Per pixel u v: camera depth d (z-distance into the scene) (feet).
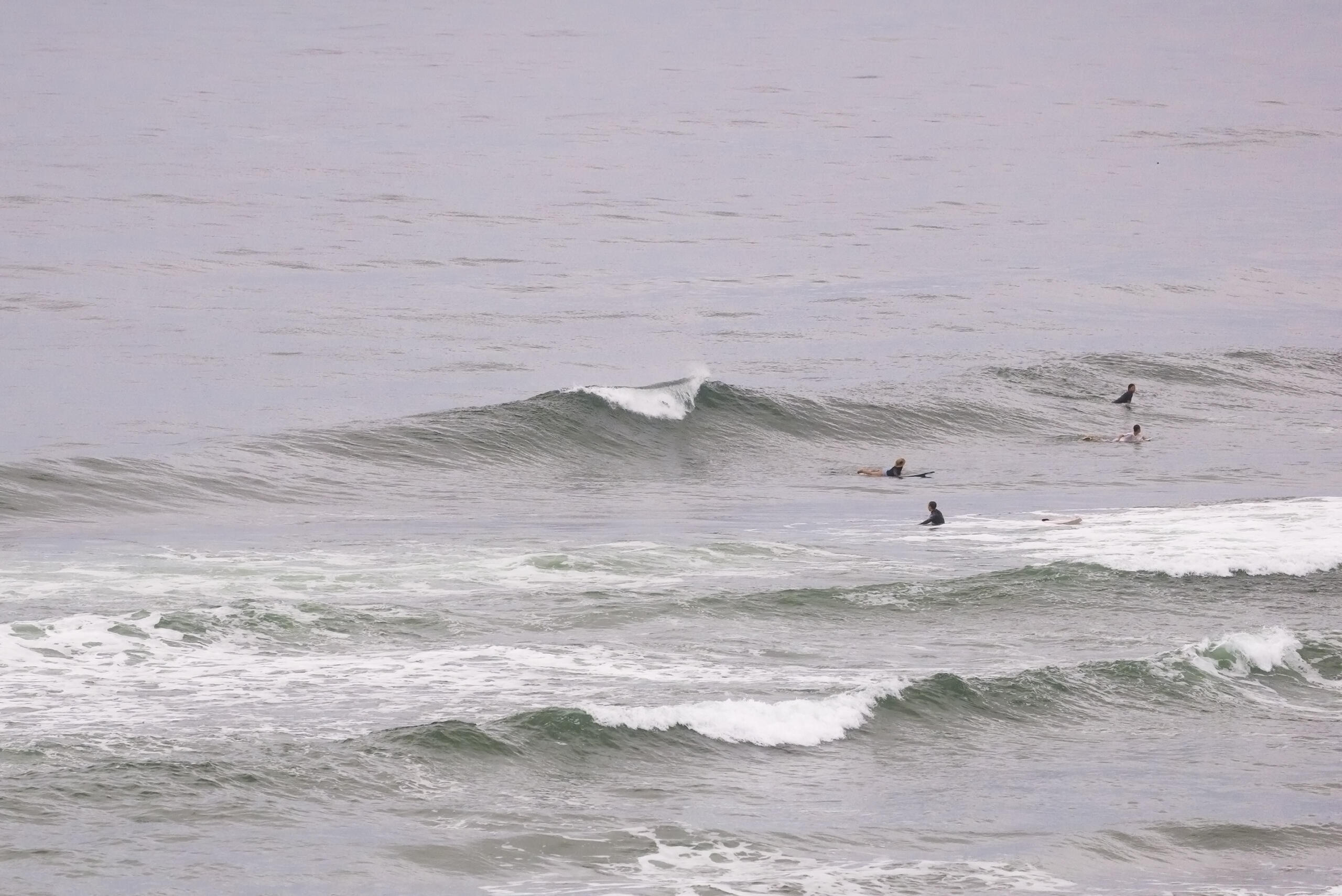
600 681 213.25
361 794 160.66
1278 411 622.13
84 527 343.05
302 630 233.55
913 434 545.44
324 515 375.66
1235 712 214.48
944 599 275.39
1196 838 163.53
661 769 176.04
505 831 153.48
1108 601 276.62
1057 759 190.29
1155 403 618.85
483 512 390.21
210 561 298.76
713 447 510.17
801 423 536.42
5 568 285.43
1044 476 476.54
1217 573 297.12
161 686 200.75
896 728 197.47
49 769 160.86
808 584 291.58
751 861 150.00
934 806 169.89
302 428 486.38
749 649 238.07
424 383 594.65
